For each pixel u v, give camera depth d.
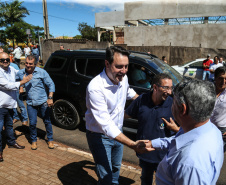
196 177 0.87
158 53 13.64
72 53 4.48
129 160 3.45
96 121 1.90
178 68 9.34
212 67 8.38
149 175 2.19
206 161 0.90
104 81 1.89
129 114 2.20
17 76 3.63
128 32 16.25
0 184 2.71
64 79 4.44
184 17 14.79
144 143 1.62
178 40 14.95
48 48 14.66
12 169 3.05
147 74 3.75
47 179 2.84
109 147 2.12
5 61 3.20
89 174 2.97
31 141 4.02
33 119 3.58
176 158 1.00
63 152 3.60
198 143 0.94
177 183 0.94
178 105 1.03
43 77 3.52
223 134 2.57
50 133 3.73
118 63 1.78
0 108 3.29
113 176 2.41
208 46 14.17
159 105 1.96
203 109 0.94
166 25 15.09
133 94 2.54
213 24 13.79
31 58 3.32
